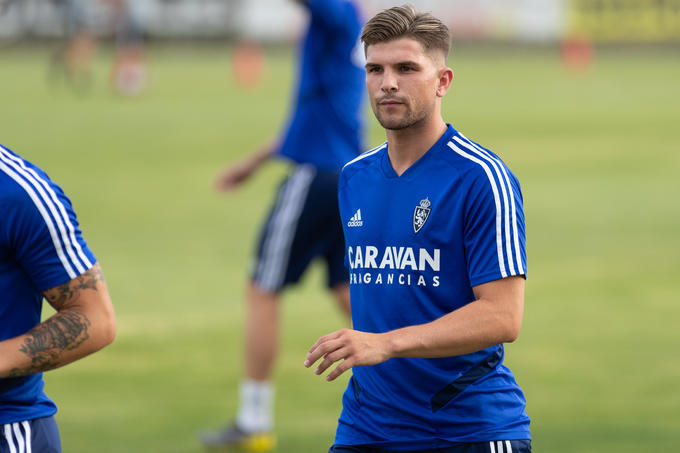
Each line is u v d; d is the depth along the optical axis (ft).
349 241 37.68
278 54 542.16
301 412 67.00
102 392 70.90
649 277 104.63
